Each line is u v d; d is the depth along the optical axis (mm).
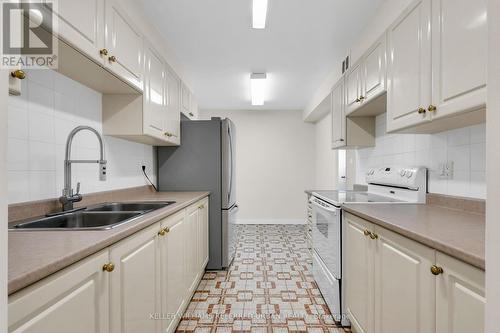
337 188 4164
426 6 1343
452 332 858
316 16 2148
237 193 5371
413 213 1475
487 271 543
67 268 744
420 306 1012
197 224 2334
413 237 1028
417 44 1423
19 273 602
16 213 1263
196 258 2291
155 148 2932
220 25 2275
